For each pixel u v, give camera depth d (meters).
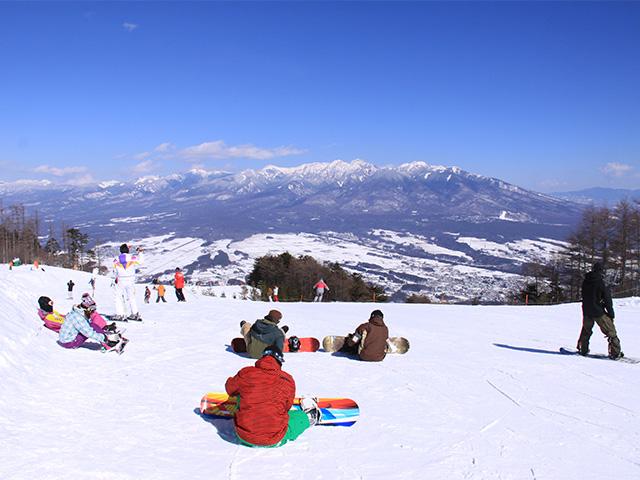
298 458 3.85
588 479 3.68
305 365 7.37
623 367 7.86
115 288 10.73
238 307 16.45
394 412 5.22
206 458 3.74
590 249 43.75
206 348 8.23
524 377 7.03
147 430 4.27
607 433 4.77
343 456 3.94
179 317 12.19
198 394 5.48
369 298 54.53
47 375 5.79
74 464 3.42
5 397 4.58
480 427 4.84
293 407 4.85
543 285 51.44
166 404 5.07
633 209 42.28
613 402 5.86
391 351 8.41
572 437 4.63
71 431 4.10
